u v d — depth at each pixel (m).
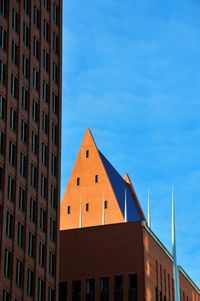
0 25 131.88
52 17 150.75
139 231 164.38
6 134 128.50
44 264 134.50
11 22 135.50
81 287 164.00
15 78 134.50
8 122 129.88
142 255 161.88
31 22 142.38
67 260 167.25
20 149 132.50
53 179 142.75
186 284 191.25
